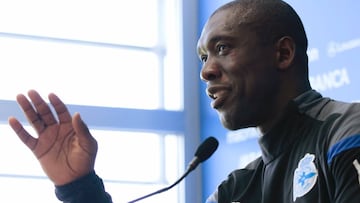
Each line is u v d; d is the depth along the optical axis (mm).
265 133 2043
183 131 5980
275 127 2014
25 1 5844
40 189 5531
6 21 5762
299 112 2004
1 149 5488
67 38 5914
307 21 4562
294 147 1973
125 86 6023
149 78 6121
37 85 5746
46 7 5902
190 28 6141
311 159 1866
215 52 2051
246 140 5164
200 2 6152
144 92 6078
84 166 1889
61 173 1892
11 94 5637
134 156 5883
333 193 1771
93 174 1915
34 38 5816
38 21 5855
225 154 5461
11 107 5504
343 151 1754
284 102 2031
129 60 6090
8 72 5680
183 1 6156
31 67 5758
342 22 4227
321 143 1858
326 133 1868
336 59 4258
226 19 2051
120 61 6059
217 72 2020
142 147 5930
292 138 1983
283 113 2014
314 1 4492
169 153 6008
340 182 1729
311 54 4496
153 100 6094
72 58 5906
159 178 5934
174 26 6230
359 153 1730
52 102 1896
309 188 1830
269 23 2045
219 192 2186
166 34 6250
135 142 5914
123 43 6094
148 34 6195
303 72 2088
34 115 1895
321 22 4418
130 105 6004
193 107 6035
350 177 1714
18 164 5512
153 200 5902
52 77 5812
